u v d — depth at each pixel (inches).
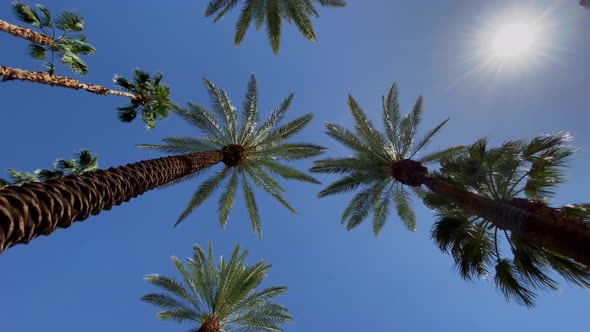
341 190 729.0
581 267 383.2
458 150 683.4
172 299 762.2
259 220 767.1
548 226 349.1
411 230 755.4
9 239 178.5
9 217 177.6
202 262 782.5
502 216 398.6
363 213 732.0
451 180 528.1
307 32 671.1
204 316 772.6
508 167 446.6
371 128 695.7
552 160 427.5
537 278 412.5
